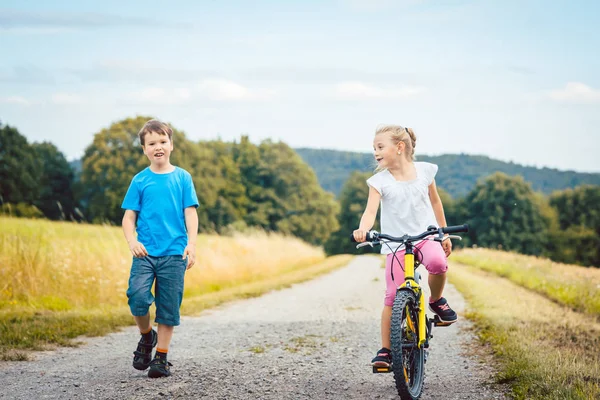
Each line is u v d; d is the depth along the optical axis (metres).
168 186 5.11
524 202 74.69
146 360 5.06
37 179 62.88
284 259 23.12
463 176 170.12
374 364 4.32
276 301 11.68
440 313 4.82
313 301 11.55
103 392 4.44
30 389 4.52
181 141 66.19
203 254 16.06
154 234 5.04
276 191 79.00
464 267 21.70
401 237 4.29
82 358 5.77
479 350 6.01
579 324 7.70
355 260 36.12
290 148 81.25
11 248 10.83
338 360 5.70
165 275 5.01
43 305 9.60
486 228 75.06
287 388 4.62
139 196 5.11
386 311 4.54
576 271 17.39
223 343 6.64
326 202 80.94
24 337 6.57
